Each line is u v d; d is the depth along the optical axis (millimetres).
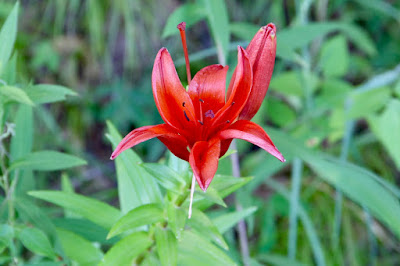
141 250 371
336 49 697
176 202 357
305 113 638
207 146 310
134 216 356
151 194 391
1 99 370
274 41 322
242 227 520
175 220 350
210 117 320
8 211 408
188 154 321
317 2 740
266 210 722
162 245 361
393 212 409
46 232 380
